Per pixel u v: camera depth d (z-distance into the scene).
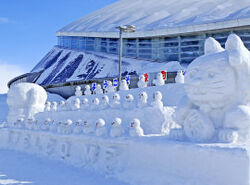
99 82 25.44
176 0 37.03
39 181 4.87
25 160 6.96
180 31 25.48
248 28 22.48
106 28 32.41
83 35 33.91
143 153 4.70
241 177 3.40
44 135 7.73
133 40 29.47
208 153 3.76
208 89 4.22
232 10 25.06
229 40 4.37
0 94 28.84
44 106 11.34
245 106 4.10
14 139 9.07
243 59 4.09
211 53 4.52
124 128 6.62
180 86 8.00
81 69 29.55
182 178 3.98
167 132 6.13
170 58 26.94
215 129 4.29
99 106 7.99
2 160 6.98
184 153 4.04
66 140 6.77
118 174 4.91
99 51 32.41
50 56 37.59
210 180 3.68
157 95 6.43
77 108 9.06
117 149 5.27
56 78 30.14
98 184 4.61
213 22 23.47
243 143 3.90
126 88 10.62
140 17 33.34
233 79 4.20
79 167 5.85
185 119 4.58
